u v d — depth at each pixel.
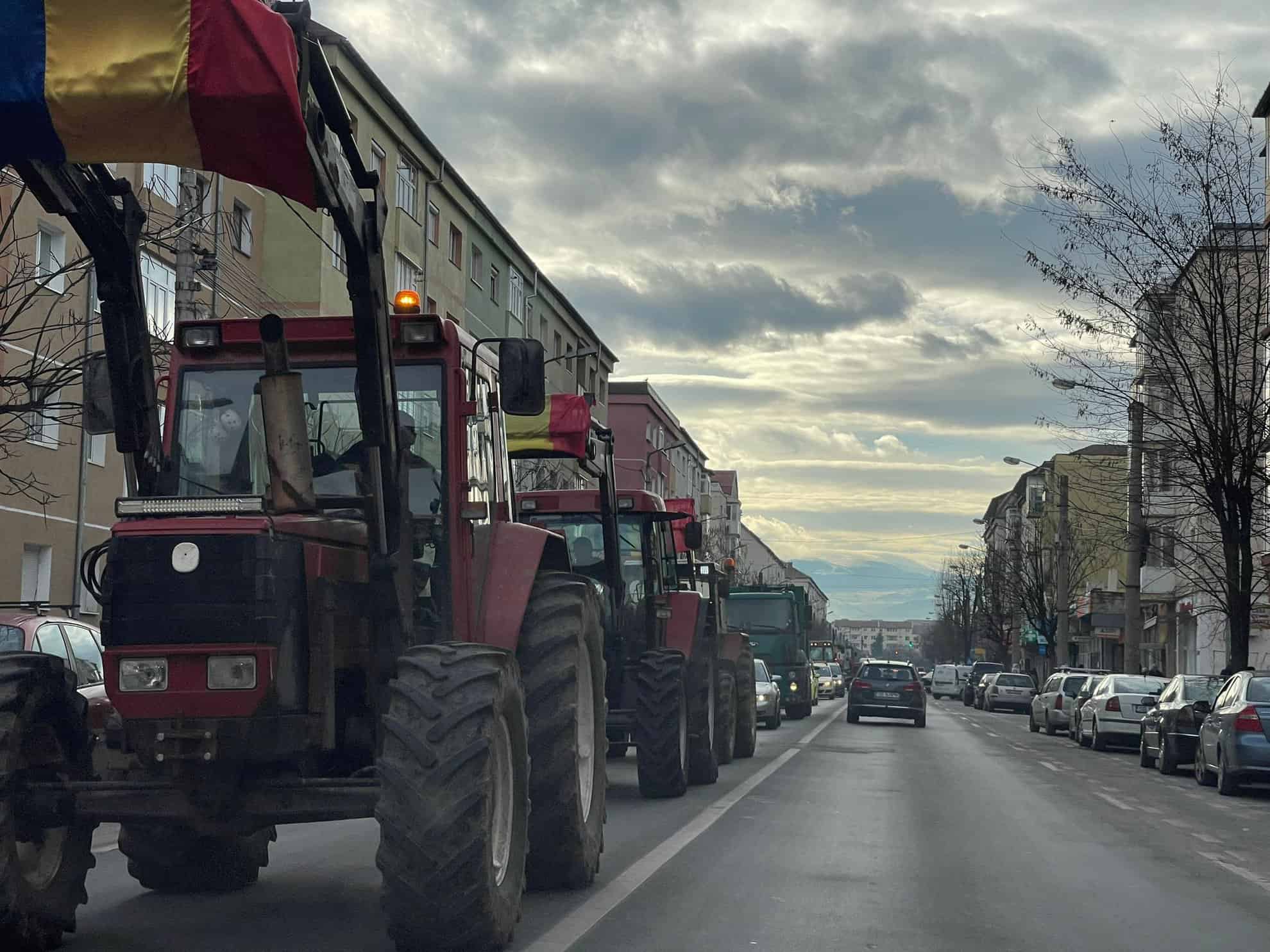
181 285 17.97
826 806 14.71
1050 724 36.72
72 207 6.91
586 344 69.06
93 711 8.27
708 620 19.11
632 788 16.33
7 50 5.46
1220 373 29.02
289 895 8.53
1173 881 10.21
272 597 6.43
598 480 15.02
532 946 7.00
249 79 5.46
